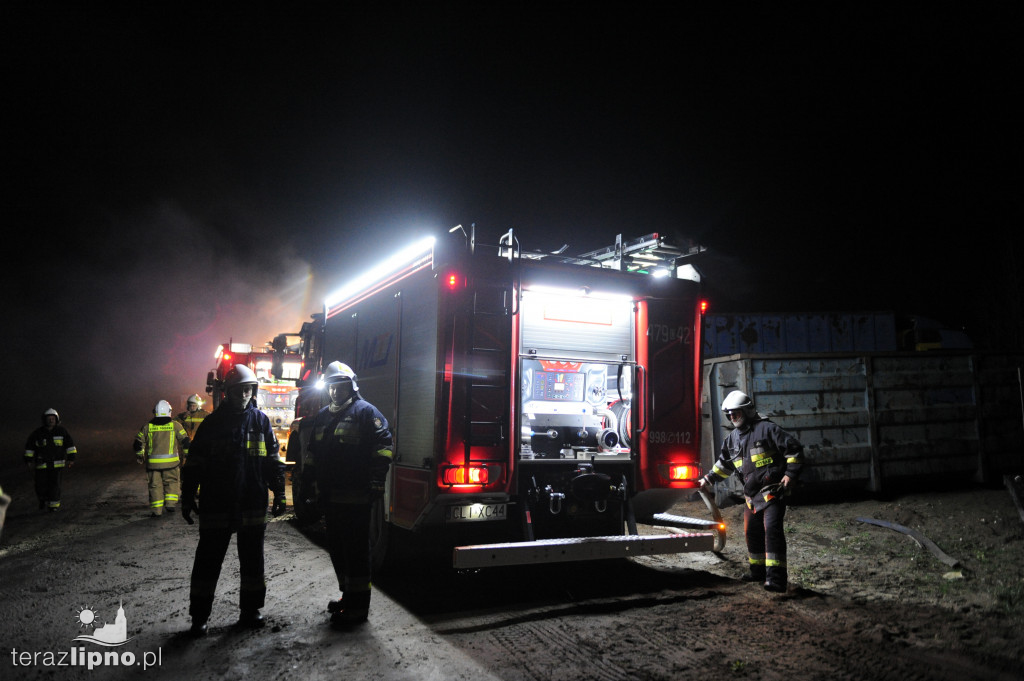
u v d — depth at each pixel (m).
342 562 4.40
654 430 5.64
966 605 4.62
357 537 4.28
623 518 5.61
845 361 8.72
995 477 8.98
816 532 7.05
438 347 4.89
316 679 3.41
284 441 13.42
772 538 5.11
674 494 5.79
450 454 4.81
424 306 5.24
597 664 3.63
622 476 5.62
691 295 5.96
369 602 4.35
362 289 6.93
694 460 5.78
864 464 8.52
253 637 4.03
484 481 4.89
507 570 5.76
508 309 5.11
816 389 8.59
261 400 13.73
